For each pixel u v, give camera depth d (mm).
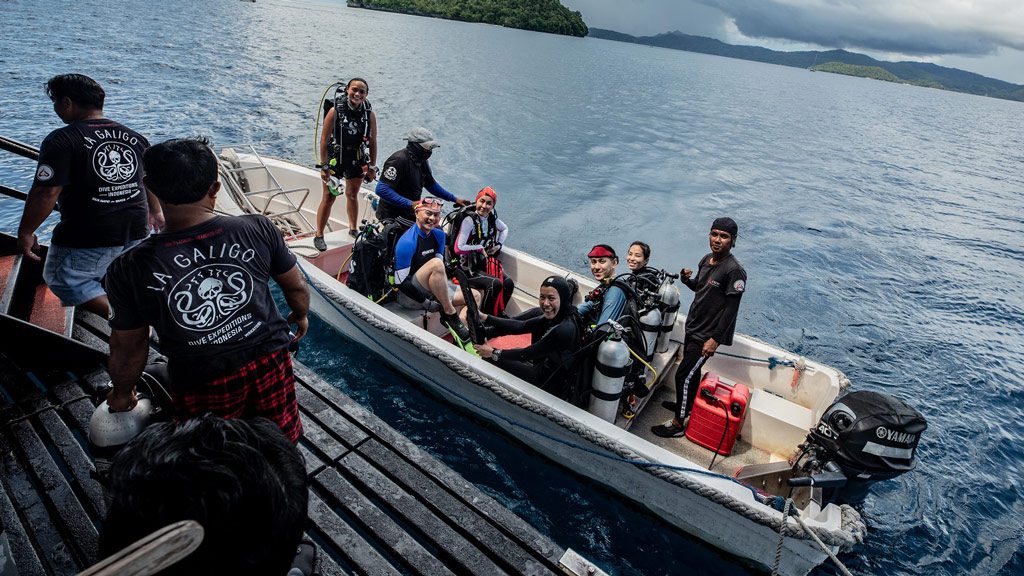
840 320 6961
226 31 33281
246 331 1834
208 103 14562
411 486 2719
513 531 2533
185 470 697
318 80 19578
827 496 3273
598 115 20688
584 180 11656
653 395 4488
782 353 4230
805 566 3184
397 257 4398
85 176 2764
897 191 14266
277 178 7031
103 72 16703
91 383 3139
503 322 4031
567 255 8000
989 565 3678
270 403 1970
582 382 3707
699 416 3920
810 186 13648
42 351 3141
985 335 6984
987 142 30906
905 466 3094
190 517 685
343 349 5027
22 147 3424
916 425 3055
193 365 1788
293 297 2055
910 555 3701
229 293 1764
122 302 1711
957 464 4641
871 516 3969
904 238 10336
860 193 13531
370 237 4773
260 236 1837
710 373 4117
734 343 4371
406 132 14109
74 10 32812
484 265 5055
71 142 2684
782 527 3008
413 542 2414
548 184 11148
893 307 7461
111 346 1839
